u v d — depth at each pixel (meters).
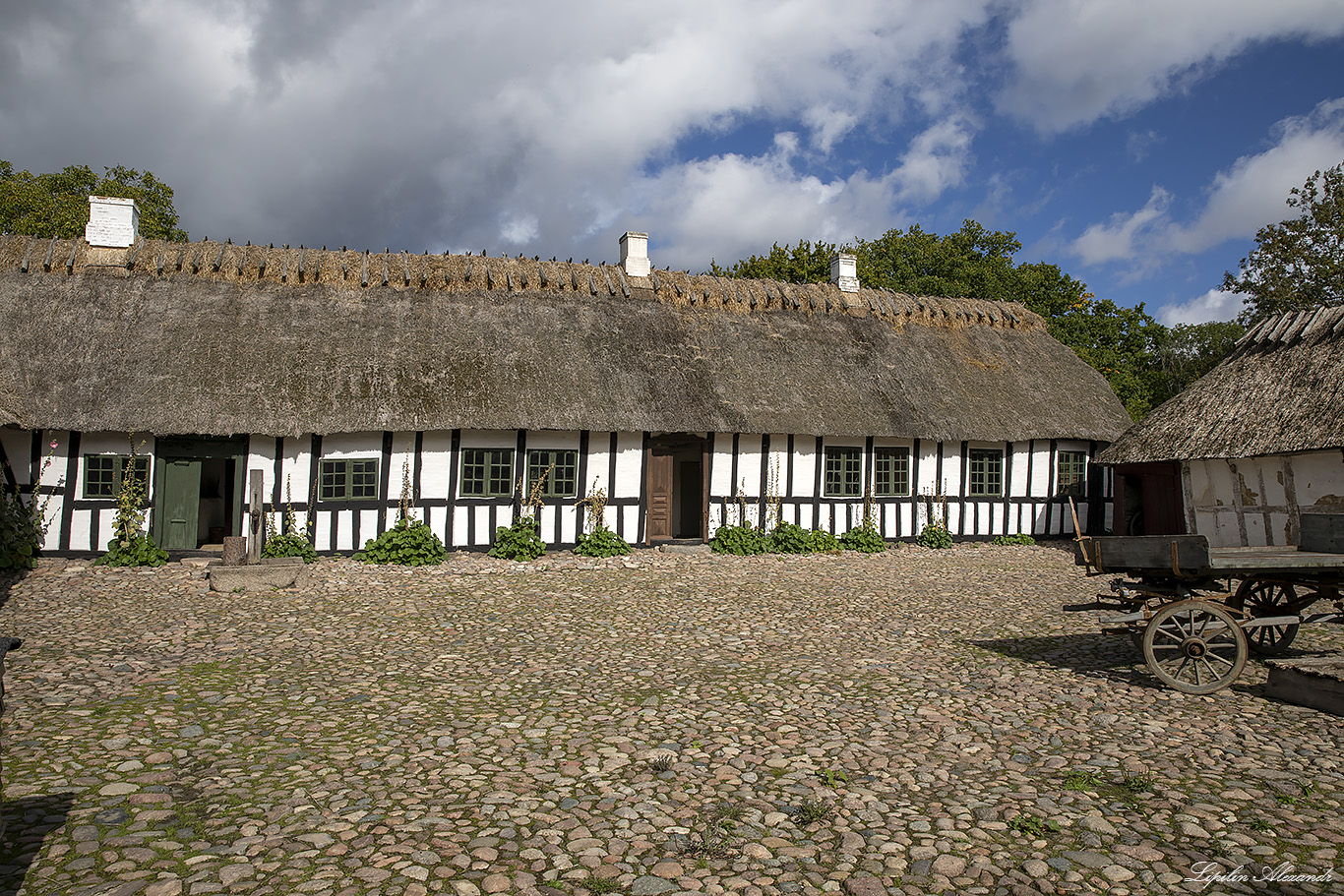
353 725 5.70
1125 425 19.11
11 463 12.98
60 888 3.46
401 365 14.66
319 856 3.79
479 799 4.47
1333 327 14.75
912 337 19.61
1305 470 13.91
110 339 13.69
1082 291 35.16
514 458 15.12
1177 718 6.00
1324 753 5.27
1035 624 9.47
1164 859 3.88
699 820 4.25
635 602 10.60
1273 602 8.27
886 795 4.61
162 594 10.63
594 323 16.73
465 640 8.38
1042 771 4.98
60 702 6.06
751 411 15.97
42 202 24.33
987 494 18.34
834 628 9.13
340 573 12.35
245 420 13.20
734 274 31.39
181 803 4.36
